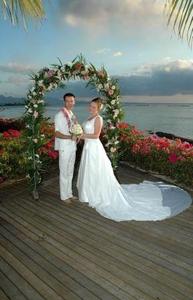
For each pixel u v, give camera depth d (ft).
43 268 11.31
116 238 13.48
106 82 18.93
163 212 15.90
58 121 16.84
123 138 25.95
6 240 13.48
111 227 14.55
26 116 18.25
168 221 15.12
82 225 14.82
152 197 17.81
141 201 17.21
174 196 18.03
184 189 19.88
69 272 11.03
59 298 9.71
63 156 17.10
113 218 15.31
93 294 9.85
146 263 11.50
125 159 26.07
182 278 10.55
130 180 21.84
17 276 10.86
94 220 15.34
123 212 15.88
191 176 20.07
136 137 25.94
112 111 19.80
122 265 11.40
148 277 10.64
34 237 13.70
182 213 16.03
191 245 12.79
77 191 19.65
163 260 11.68
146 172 23.57
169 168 21.81
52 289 10.13
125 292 9.91
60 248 12.71
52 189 19.89
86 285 10.30
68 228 14.52
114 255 12.10
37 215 16.05
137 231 14.11
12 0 10.46
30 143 18.25
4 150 21.68
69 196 17.95
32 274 10.96
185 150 21.09
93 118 16.97
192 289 9.98
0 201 18.06
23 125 32.65
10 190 19.89
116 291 9.96
